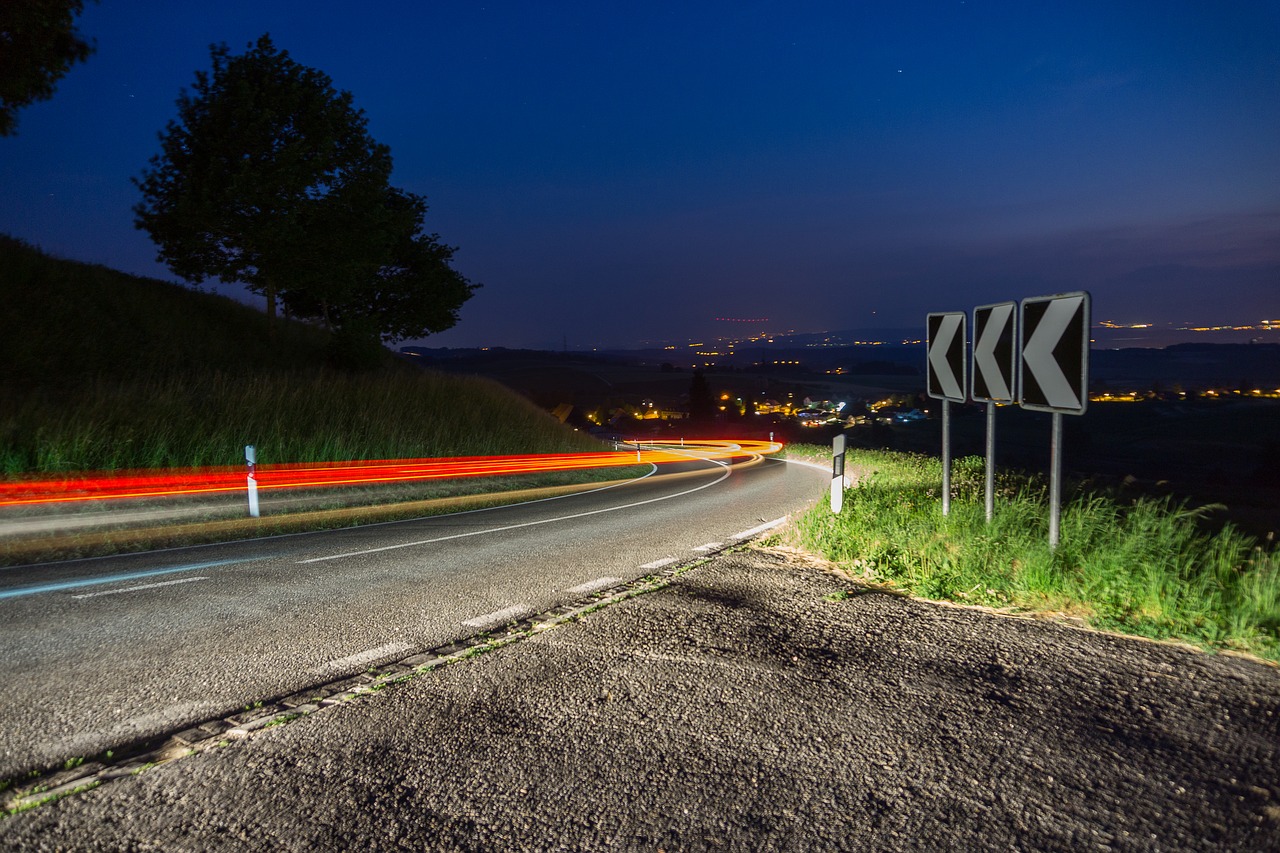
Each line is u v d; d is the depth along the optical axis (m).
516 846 2.52
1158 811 2.64
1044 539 6.62
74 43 15.98
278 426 17.11
